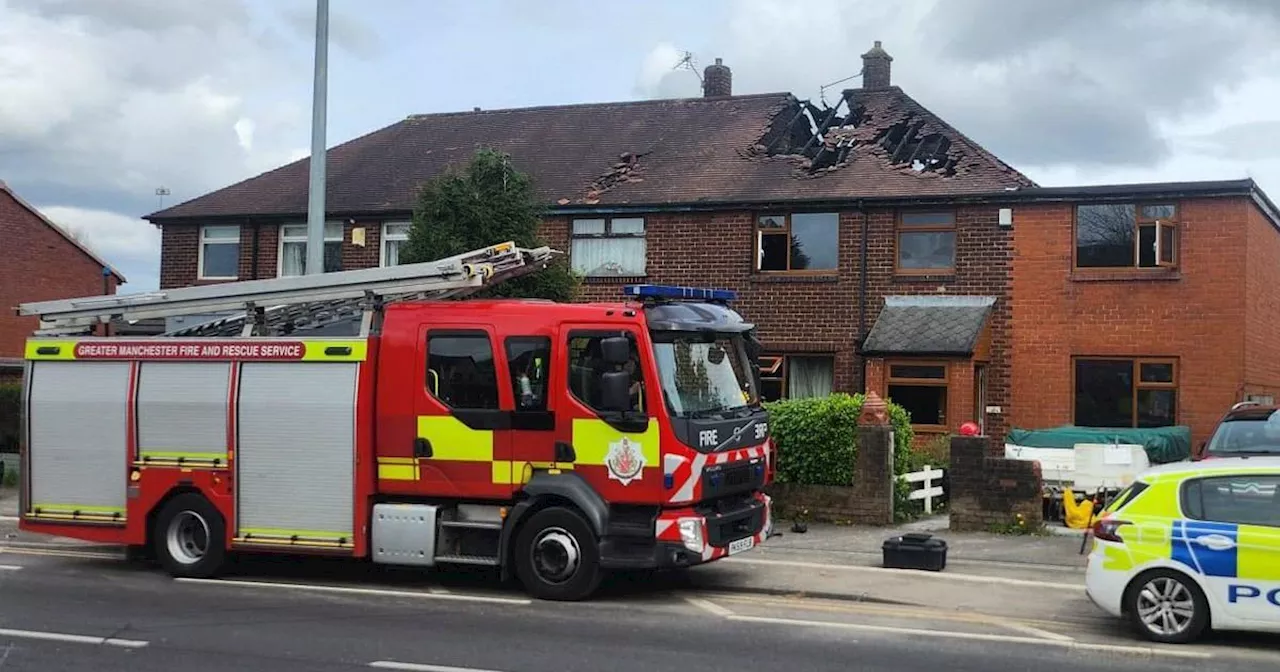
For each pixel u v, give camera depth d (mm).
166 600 10031
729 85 28828
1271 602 7992
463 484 10273
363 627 8820
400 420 10508
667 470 9570
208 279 25641
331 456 10672
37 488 11711
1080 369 19016
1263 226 19547
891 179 20734
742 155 23188
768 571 11336
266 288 11359
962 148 21453
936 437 18203
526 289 16562
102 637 8453
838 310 20422
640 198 22094
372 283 10930
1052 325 19109
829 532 13688
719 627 8867
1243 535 8109
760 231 21266
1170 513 8414
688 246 21594
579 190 23094
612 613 9414
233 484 11000
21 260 34000
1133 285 18625
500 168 16797
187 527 11344
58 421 11664
